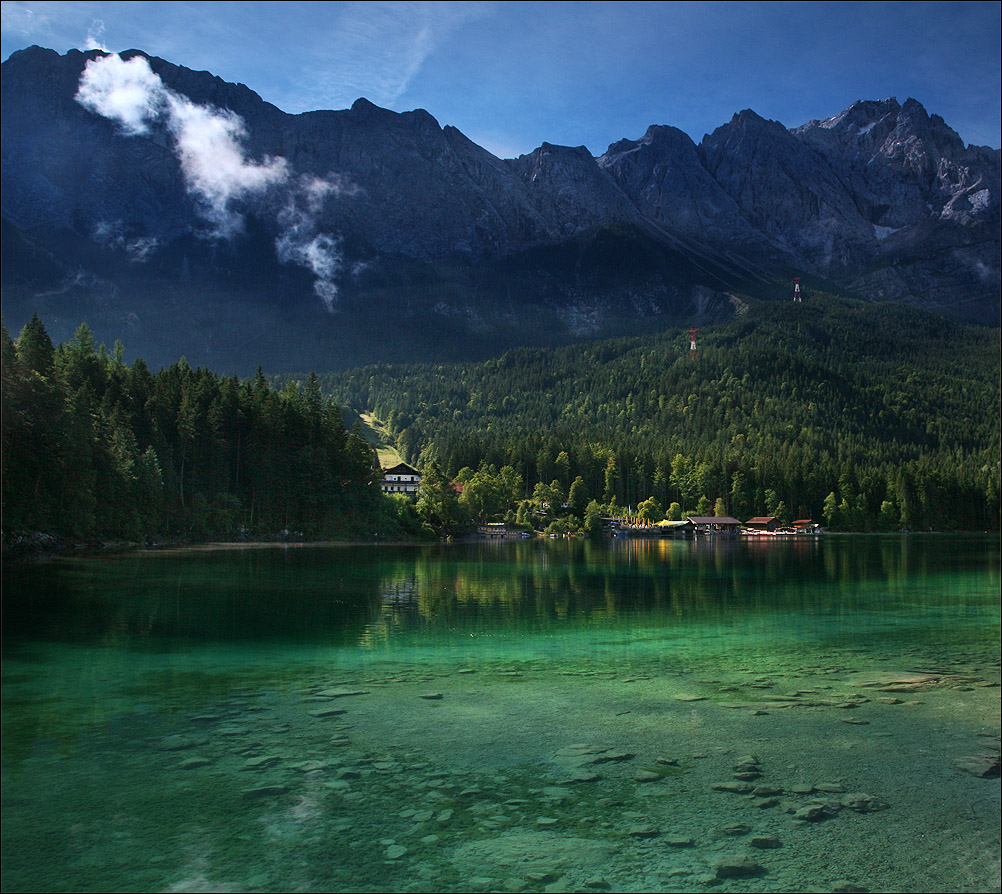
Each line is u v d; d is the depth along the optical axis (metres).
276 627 45.91
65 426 87.00
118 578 68.06
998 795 21.33
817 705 30.14
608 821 19.62
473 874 17.09
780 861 17.78
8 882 16.61
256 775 22.17
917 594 69.44
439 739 25.45
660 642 43.66
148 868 17.19
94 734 25.53
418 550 129.25
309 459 142.12
